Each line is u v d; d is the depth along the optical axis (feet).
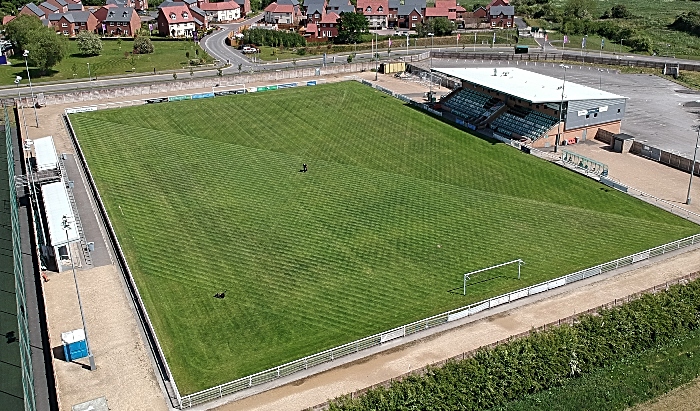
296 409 167.63
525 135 375.86
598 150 364.58
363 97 456.04
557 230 271.69
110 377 180.75
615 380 186.19
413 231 271.69
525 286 227.81
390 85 503.20
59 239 234.79
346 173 336.70
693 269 235.81
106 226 273.13
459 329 201.46
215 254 251.19
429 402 170.09
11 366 189.78
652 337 204.74
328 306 216.74
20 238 265.13
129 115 410.52
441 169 342.44
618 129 387.96
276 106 435.12
